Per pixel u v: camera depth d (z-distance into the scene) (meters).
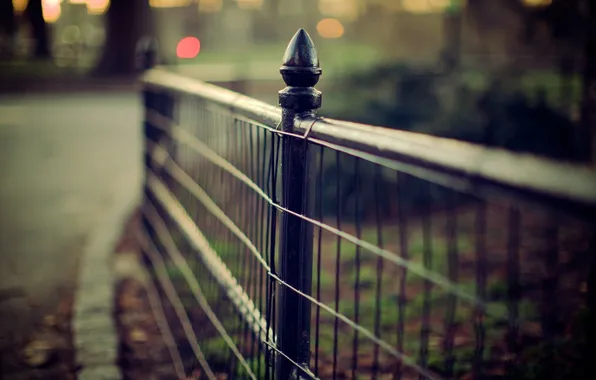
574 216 0.95
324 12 46.09
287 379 2.21
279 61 35.53
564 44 9.11
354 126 1.72
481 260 1.31
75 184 9.37
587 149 7.84
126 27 26.78
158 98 5.18
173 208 4.40
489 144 8.04
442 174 1.27
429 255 1.46
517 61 10.52
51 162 10.98
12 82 22.66
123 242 6.40
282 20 53.38
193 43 37.69
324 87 9.73
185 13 50.22
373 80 9.22
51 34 34.56
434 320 4.39
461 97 8.38
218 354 3.51
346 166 7.01
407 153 1.39
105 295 4.98
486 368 3.53
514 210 1.13
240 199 2.75
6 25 34.41
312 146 2.21
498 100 8.22
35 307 4.91
